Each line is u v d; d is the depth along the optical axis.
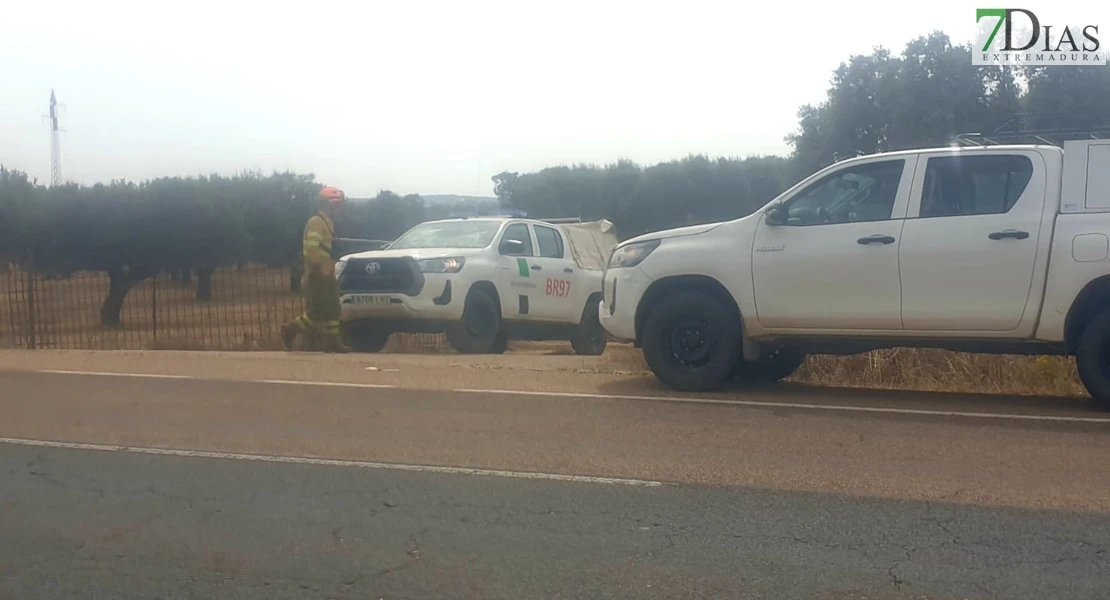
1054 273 8.53
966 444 7.57
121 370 11.56
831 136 23.14
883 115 22.30
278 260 30.50
